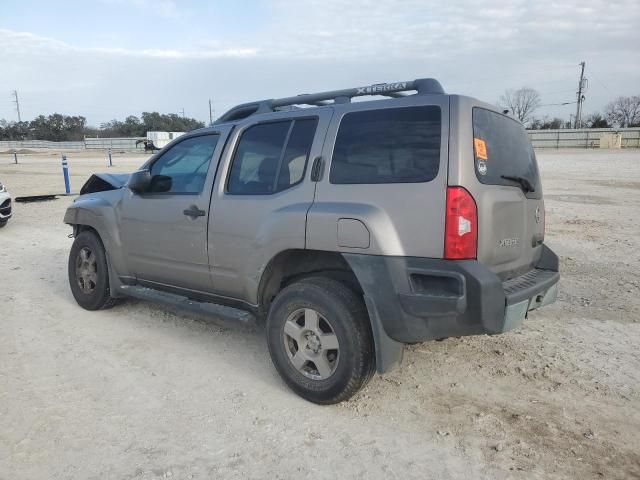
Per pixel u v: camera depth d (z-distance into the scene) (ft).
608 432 10.55
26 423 10.82
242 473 9.28
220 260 13.41
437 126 10.30
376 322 10.59
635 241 29.60
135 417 11.10
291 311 11.80
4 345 14.97
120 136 358.23
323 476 9.20
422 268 10.05
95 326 16.61
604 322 16.89
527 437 10.37
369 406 11.61
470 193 10.02
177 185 14.85
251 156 13.20
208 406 11.60
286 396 12.10
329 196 11.35
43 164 120.78
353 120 11.48
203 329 16.40
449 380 12.83
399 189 10.39
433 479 9.12
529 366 13.60
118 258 16.57
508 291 10.75
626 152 147.02
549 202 46.09
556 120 279.28
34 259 26.22
